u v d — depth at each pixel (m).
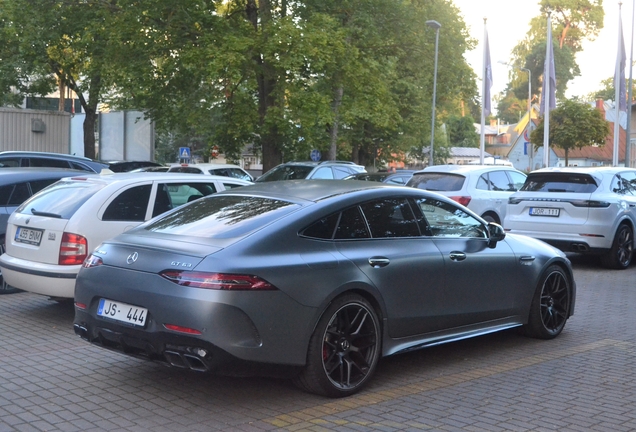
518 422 5.02
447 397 5.58
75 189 8.34
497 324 6.96
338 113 27.33
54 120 25.73
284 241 5.32
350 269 5.55
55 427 4.84
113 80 25.41
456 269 6.41
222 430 4.80
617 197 12.92
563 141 52.88
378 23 26.78
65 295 7.71
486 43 33.97
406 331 6.04
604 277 12.34
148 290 5.09
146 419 5.01
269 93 25.38
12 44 31.61
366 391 5.71
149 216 8.33
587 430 4.89
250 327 4.99
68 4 25.31
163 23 23.88
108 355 6.75
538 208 13.13
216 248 5.12
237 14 25.48
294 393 5.61
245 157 61.28
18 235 8.24
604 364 6.64
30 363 6.46
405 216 6.25
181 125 26.83
